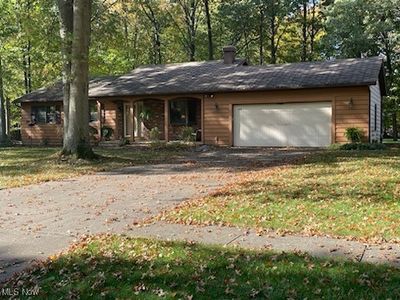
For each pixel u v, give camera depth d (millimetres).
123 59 33375
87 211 7684
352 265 4355
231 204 7555
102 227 6527
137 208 7770
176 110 24375
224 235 5766
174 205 7887
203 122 22359
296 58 37781
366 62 21328
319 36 35750
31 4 25250
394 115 29078
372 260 4547
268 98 21016
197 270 4387
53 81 30828
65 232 6324
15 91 32594
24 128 27484
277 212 6820
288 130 20781
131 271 4453
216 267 4449
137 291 3953
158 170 13219
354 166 11664
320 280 3982
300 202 7430
